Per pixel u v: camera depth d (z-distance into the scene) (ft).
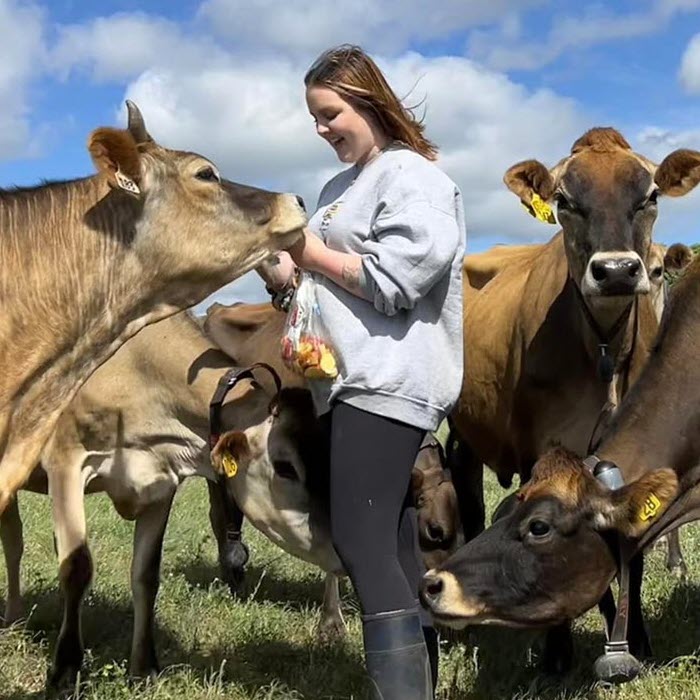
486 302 15.88
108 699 11.99
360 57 9.70
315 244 9.39
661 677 12.26
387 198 9.36
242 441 11.61
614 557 10.13
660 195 13.57
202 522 22.67
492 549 10.09
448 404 9.68
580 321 13.47
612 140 13.82
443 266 9.23
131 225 10.46
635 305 13.43
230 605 15.55
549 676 12.78
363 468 9.39
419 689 9.41
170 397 13.30
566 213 13.34
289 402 12.07
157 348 13.33
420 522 12.63
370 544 9.44
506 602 10.01
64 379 10.64
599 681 12.10
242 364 13.87
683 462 11.21
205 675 12.53
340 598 16.55
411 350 9.43
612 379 13.50
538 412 14.07
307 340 9.55
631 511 9.86
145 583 13.41
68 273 10.37
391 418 9.36
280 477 11.89
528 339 14.17
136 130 10.55
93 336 10.59
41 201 10.46
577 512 9.96
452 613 9.99
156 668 13.17
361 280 9.25
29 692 12.66
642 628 13.19
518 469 14.87
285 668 13.28
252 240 10.53
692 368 11.22
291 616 15.38
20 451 10.55
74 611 12.94
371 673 9.44
